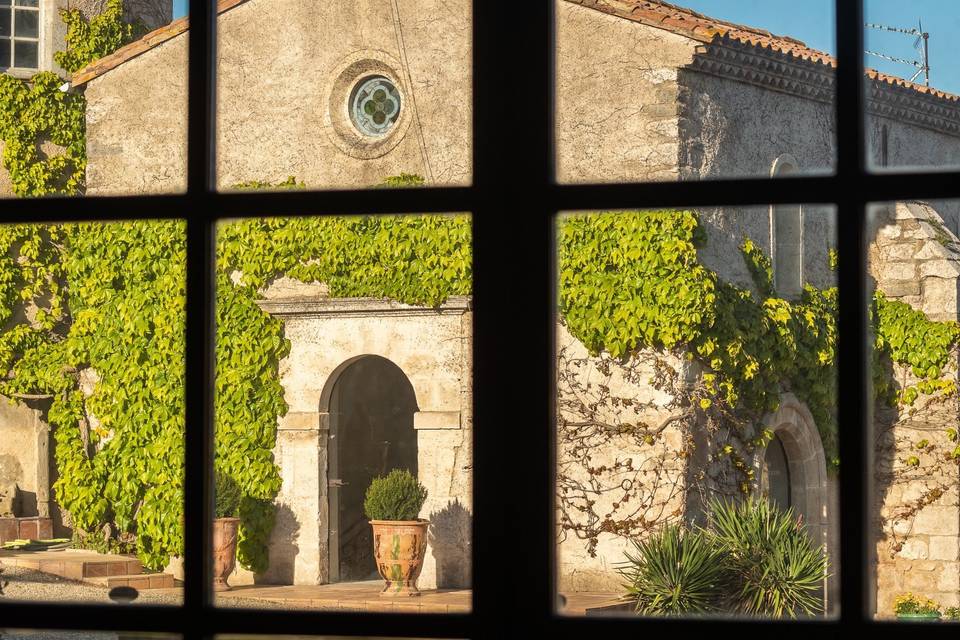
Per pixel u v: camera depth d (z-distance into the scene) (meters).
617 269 13.84
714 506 13.25
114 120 16.42
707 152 14.34
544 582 1.56
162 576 14.70
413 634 1.56
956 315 16.94
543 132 1.61
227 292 15.36
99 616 1.61
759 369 14.72
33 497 16.17
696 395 13.79
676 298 13.59
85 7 16.95
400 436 15.77
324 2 15.50
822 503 15.94
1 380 16.20
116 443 15.73
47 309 16.42
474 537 1.58
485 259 1.61
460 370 14.38
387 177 15.09
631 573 13.58
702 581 12.27
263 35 15.77
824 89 15.92
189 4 1.75
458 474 14.31
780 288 15.75
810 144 15.98
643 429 13.76
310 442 15.03
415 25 15.01
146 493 15.46
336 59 15.42
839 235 1.52
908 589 16.92
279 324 15.28
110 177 16.42
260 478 15.09
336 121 15.40
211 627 1.61
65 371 16.12
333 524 15.16
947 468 16.83
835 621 1.45
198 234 1.71
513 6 1.63
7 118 16.58
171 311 15.45
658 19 13.91
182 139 16.12
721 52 14.11
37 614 1.62
